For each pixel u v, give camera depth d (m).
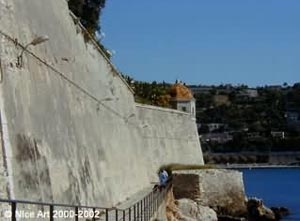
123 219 25.73
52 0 30.23
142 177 59.59
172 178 66.50
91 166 32.34
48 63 26.23
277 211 75.81
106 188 36.00
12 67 20.47
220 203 69.56
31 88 22.59
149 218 35.53
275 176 191.00
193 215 61.72
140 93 97.50
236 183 71.88
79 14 54.47
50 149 23.70
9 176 17.72
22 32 22.30
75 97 32.00
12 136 18.95
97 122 38.59
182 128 88.56
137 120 63.62
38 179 20.95
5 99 19.03
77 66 34.16
